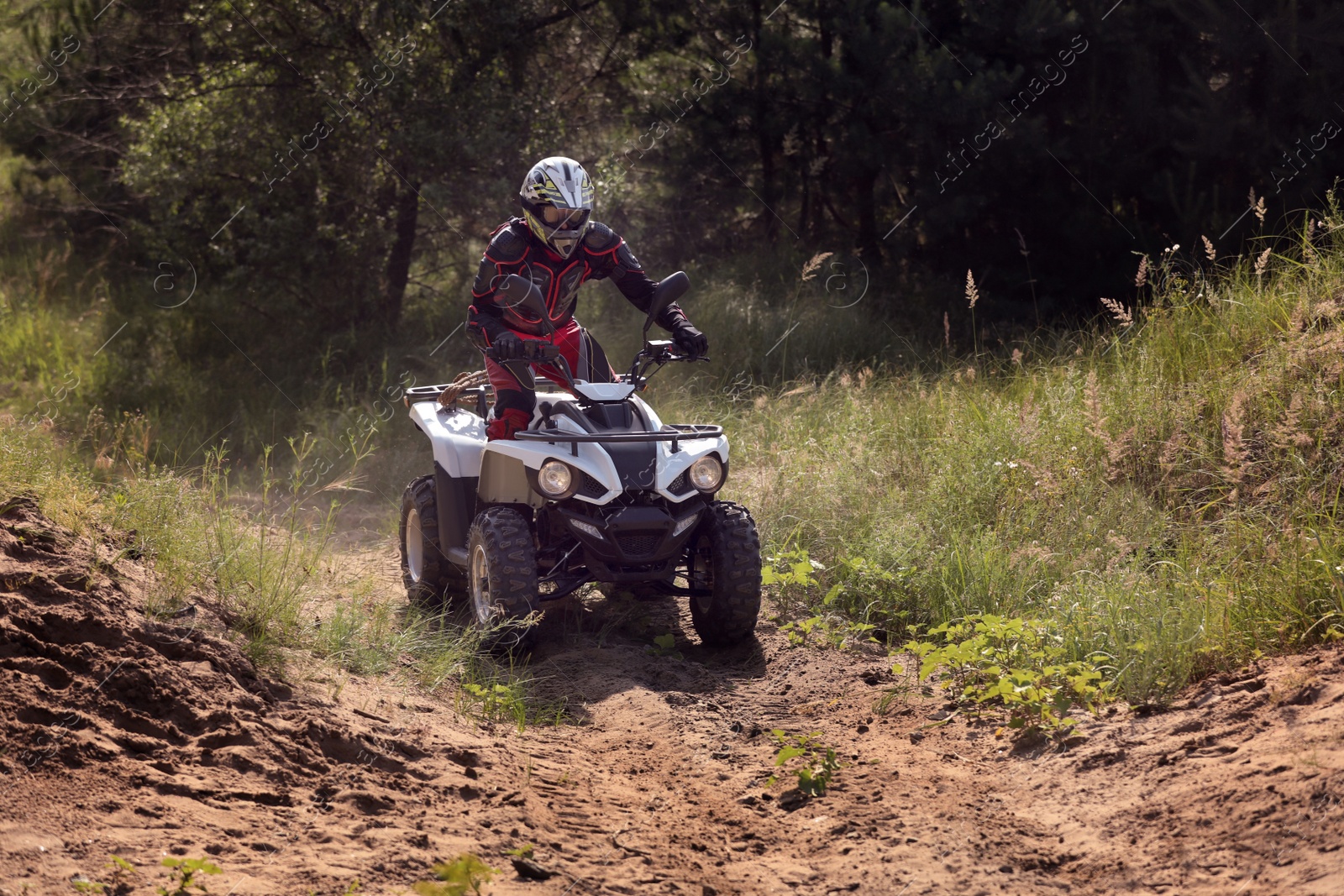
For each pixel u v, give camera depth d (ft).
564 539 36.76
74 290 95.91
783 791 25.16
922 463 47.06
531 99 84.53
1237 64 74.43
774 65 82.84
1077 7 76.64
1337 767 20.56
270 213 84.07
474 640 35.04
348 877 19.06
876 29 80.33
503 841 21.67
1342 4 69.10
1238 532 35.17
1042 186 81.25
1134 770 23.61
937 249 88.33
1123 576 33.78
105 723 23.30
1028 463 43.32
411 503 42.01
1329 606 28.35
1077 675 29.01
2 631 24.91
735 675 34.65
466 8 80.64
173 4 84.58
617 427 36.27
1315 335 43.06
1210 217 74.38
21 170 105.70
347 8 80.74
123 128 93.66
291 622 32.76
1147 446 42.63
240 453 67.46
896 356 71.05
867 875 20.70
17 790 20.11
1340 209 60.54
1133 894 19.13
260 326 83.92
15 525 31.37
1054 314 81.76
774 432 57.11
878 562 39.06
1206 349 46.11
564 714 31.60
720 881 20.74
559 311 39.27
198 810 21.06
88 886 17.30
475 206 83.30
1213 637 28.66
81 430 61.98
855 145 82.89
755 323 76.13
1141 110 76.18
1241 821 20.18
